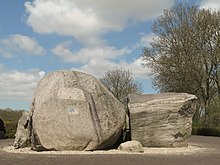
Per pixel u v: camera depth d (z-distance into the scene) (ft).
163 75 149.28
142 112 64.34
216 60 142.41
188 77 144.66
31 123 62.18
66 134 56.13
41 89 62.34
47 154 54.03
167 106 64.64
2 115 132.36
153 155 54.60
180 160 48.73
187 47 144.97
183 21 146.10
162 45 150.00
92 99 59.62
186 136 66.59
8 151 60.54
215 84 149.07
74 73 63.36
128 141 62.18
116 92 209.56
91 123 57.41
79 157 50.37
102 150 58.75
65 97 58.65
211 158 51.75
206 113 146.92
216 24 140.97
